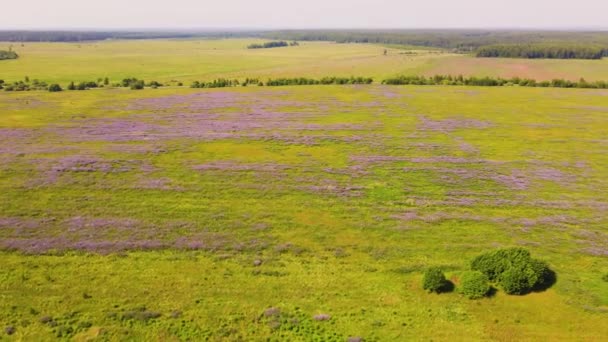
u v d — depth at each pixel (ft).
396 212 113.29
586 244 97.40
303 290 79.36
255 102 266.36
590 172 146.41
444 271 86.48
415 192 126.62
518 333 68.80
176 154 159.22
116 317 70.64
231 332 68.08
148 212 110.63
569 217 111.24
